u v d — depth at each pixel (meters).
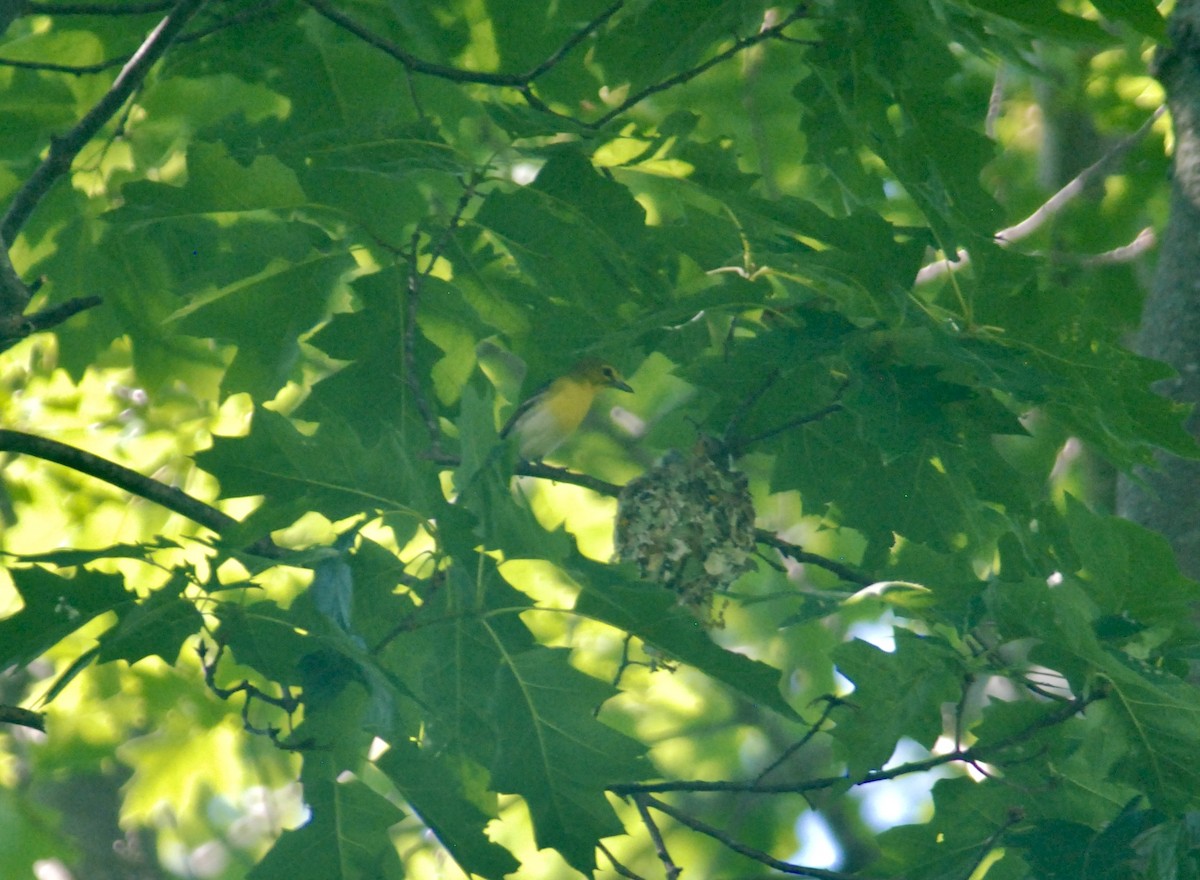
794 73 16.48
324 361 17.22
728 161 10.41
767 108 16.72
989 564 11.59
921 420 8.18
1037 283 8.51
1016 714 9.18
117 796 21.42
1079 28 8.12
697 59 10.63
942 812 9.70
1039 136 18.28
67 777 21.03
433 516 7.64
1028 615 8.29
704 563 12.04
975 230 9.20
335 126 12.17
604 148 11.34
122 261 12.64
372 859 8.23
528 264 10.64
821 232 8.65
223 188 10.16
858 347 8.41
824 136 11.54
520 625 8.42
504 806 22.06
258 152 9.71
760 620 23.03
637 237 10.34
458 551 7.78
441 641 8.44
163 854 23.03
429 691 8.55
